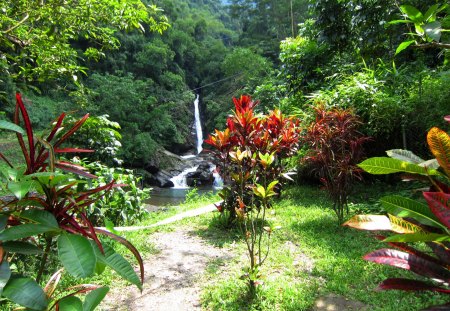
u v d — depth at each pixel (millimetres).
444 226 731
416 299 2248
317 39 7113
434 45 1602
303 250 3258
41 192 896
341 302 2307
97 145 5039
